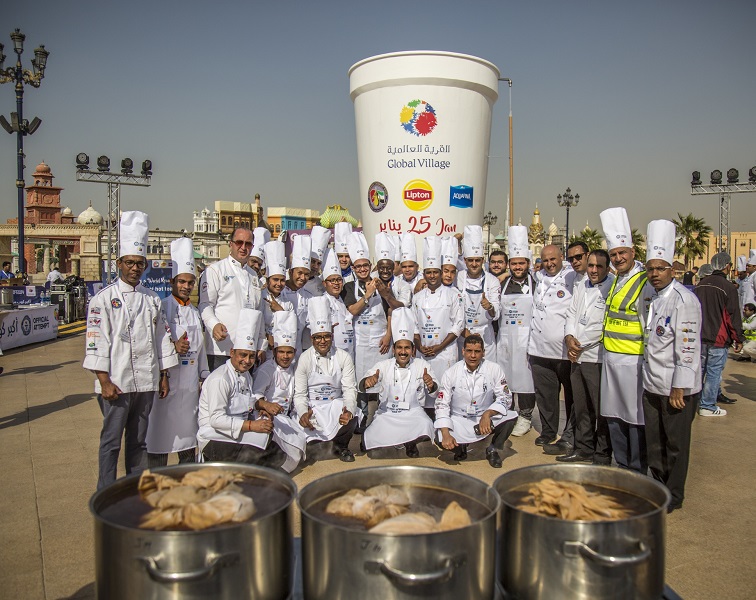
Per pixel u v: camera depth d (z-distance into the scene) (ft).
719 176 85.92
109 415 14.52
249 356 16.29
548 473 9.54
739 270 47.42
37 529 14.05
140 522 7.97
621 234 16.28
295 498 8.20
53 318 53.42
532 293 21.67
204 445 16.62
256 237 24.09
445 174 25.75
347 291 22.34
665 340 14.64
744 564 12.37
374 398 27.37
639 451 16.43
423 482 9.38
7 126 61.67
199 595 6.89
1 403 27.43
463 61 25.23
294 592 8.41
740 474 17.83
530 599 7.61
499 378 19.07
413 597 6.82
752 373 35.94
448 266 22.00
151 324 15.01
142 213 14.99
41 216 167.63
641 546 7.32
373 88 25.73
